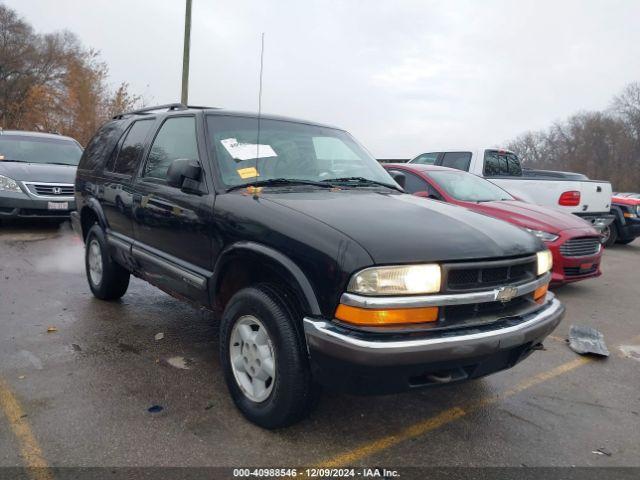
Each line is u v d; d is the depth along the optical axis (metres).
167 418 3.04
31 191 8.84
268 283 3.00
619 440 3.08
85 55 36.25
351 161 4.30
